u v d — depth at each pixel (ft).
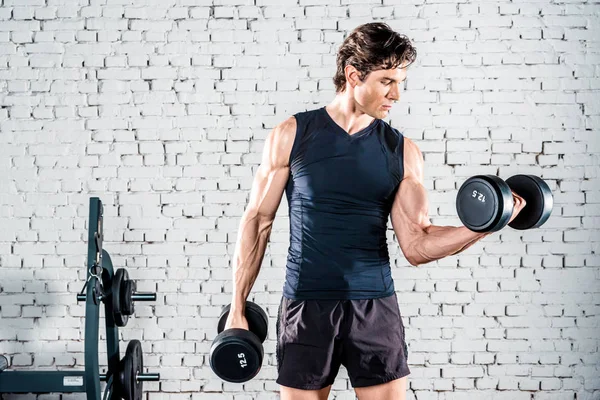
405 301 8.38
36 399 8.44
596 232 8.32
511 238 8.34
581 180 8.32
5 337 8.38
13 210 8.36
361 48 4.86
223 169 8.39
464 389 8.41
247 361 5.31
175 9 8.32
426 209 5.24
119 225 8.40
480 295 8.38
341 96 5.30
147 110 8.38
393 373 5.18
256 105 8.35
